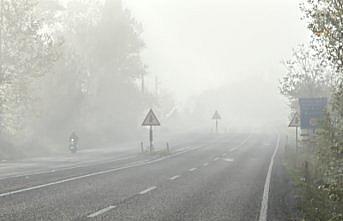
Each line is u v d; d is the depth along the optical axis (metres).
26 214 9.63
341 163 12.90
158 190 14.46
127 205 11.29
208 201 12.35
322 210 10.57
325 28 11.47
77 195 12.84
